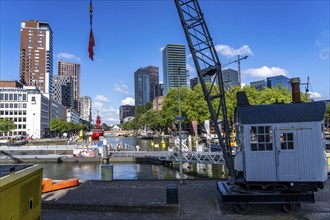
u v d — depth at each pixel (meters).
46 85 180.62
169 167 35.00
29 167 6.04
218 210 10.47
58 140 96.69
